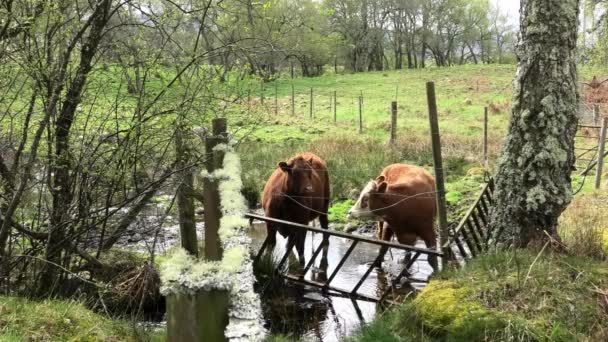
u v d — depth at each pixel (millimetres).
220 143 3529
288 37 6109
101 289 5609
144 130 5156
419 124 21375
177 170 4996
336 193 12227
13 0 4734
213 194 3051
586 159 12773
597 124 16109
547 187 5719
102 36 5031
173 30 5406
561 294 4641
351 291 7074
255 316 1990
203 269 2080
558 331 4223
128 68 5418
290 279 7398
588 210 8422
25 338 3771
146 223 7668
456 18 68250
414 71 49281
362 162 13695
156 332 4840
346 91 35125
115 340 4195
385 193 7762
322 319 6434
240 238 2541
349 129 21016
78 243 5656
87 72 5051
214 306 1937
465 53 79312
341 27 51531
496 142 15617
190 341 1949
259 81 5637
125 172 5371
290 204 7965
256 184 12516
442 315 4703
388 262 8508
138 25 5230
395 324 5031
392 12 64938
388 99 31062
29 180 5312
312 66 54875
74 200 5473
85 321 4297
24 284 5453
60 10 4996
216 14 5555
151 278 5605
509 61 74750
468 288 4926
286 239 9703
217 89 5465
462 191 11102
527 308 4531
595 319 4383
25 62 4711
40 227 5480
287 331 6113
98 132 5234
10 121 5270
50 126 5172
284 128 20266
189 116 5211
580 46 20188
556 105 5652
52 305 4438
